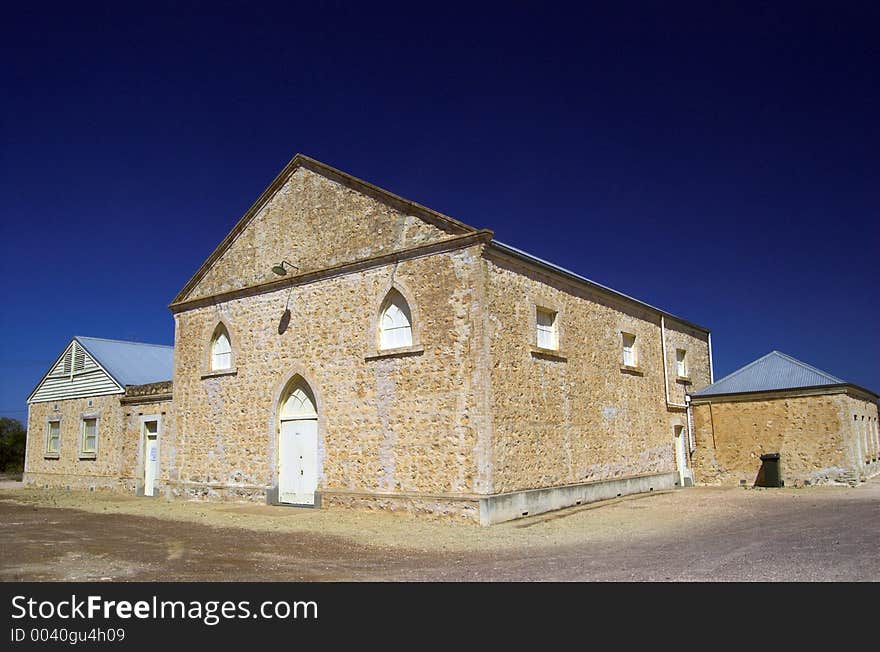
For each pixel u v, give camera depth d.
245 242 18.75
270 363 17.44
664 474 21.02
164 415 21.14
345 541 11.27
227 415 18.22
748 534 11.15
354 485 15.17
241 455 17.72
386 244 15.48
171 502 18.39
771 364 23.31
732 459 22.36
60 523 13.83
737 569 8.16
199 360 19.28
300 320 16.92
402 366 14.69
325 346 16.25
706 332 26.31
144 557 9.63
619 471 18.38
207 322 19.27
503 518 13.34
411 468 14.23
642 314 21.23
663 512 14.87
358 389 15.41
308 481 16.27
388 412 14.79
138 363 25.53
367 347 15.38
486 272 13.91
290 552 10.16
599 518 13.98
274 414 17.09
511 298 14.63
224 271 19.16
